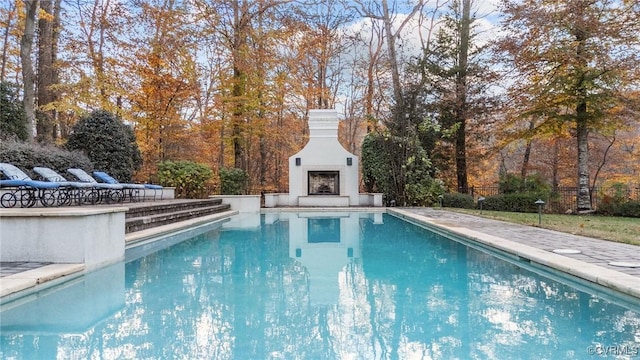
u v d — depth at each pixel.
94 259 5.26
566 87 15.16
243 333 3.15
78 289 4.39
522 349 2.79
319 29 23.03
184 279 4.94
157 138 20.20
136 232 7.88
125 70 18.81
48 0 15.02
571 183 25.52
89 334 3.08
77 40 18.48
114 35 18.77
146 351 2.77
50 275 4.35
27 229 5.00
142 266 5.72
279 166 28.50
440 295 4.20
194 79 20.03
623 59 13.76
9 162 9.98
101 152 14.05
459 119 19.83
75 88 17.30
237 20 18.89
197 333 3.14
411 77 19.27
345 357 2.70
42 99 17.36
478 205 16.83
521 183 16.62
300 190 18.48
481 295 4.17
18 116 13.36
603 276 4.07
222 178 17.20
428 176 17.86
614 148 24.05
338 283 4.76
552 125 16.42
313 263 6.04
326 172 18.59
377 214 15.35
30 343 2.89
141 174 19.33
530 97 16.23
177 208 11.29
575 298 4.04
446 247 7.50
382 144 18.25
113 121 14.55
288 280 4.92
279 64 21.45
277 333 3.15
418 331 3.20
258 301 4.01
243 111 19.52
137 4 18.44
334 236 9.18
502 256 6.39
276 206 18.48
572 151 24.59
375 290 4.43
